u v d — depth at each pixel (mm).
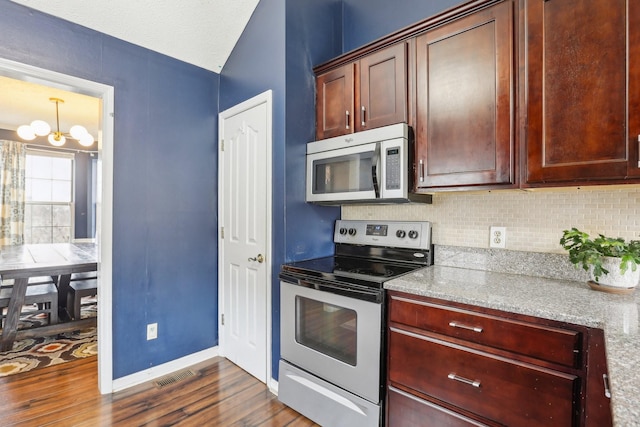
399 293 1501
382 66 1847
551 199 1618
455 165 1580
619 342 856
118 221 2115
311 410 1808
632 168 1147
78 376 2287
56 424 1772
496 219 1774
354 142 1877
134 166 2182
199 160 2523
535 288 1411
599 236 1411
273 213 2125
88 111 4105
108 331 2078
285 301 1981
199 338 2533
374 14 2293
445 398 1360
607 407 959
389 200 1800
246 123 2344
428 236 1948
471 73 1528
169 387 2158
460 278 1608
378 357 1536
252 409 1934
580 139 1252
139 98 2201
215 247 2629
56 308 2961
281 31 2061
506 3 1428
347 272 1760
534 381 1153
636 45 1135
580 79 1249
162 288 2324
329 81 2137
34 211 5191
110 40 2070
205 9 2166
